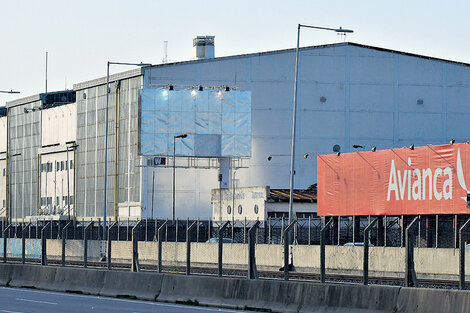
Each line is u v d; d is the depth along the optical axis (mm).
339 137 134625
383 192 80625
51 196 161875
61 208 157000
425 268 55188
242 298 36344
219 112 128625
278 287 35000
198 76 133000
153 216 133500
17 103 174625
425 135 135875
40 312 33562
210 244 68375
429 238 73188
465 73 137000
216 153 128625
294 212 109688
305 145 133875
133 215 136375
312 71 134500
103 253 78500
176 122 128250
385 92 135250
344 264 59469
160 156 128500
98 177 146500
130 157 137875
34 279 49750
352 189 84688
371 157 82312
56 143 160875
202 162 134250
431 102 136125
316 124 134125
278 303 34812
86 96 150875
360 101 135000
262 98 133875
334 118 134375
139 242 75312
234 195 116812
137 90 135875
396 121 135250
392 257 55406
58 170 160000
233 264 67562
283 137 133875
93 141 148500
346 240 87188
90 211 148750
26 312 33531
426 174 75688
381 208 80875
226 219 118250
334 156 87250
